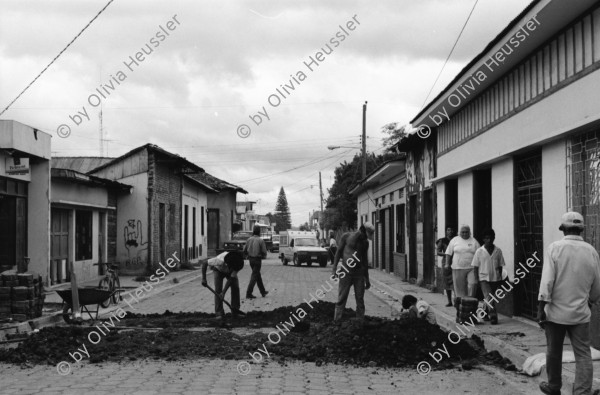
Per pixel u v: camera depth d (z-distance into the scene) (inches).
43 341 382.9
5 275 502.0
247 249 718.5
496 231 540.7
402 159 961.5
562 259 255.9
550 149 425.1
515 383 304.7
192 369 328.5
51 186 776.3
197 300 707.4
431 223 813.9
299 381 305.3
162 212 1156.5
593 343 348.8
